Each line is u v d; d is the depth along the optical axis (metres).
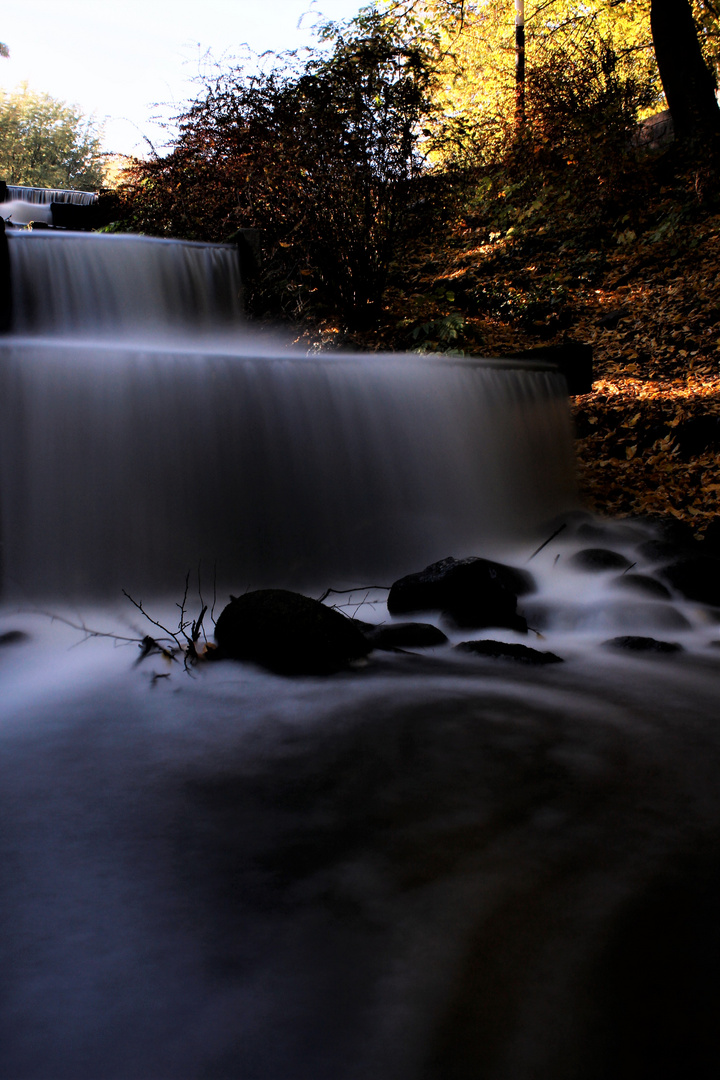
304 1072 1.31
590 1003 1.45
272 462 4.89
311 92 8.61
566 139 13.70
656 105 17.47
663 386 8.15
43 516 4.17
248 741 2.68
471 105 18.77
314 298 8.92
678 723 2.83
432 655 3.70
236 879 1.86
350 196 8.66
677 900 1.75
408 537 5.38
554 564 5.08
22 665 3.42
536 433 6.36
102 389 4.32
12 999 1.47
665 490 6.34
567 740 2.68
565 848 1.98
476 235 13.92
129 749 2.62
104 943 1.63
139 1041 1.38
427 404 5.64
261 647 3.41
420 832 2.07
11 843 2.02
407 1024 1.41
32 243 6.79
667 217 11.98
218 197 8.77
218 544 4.70
